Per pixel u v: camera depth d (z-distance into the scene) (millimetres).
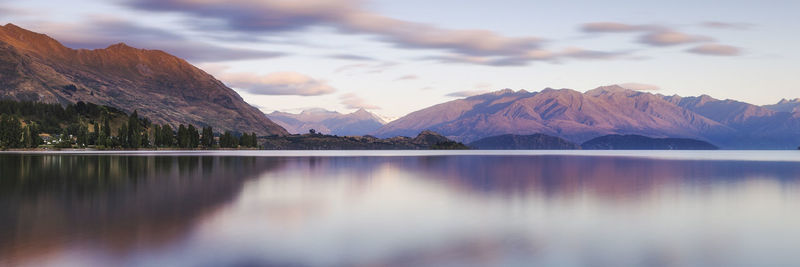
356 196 53281
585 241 30016
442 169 110375
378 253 26641
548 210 42750
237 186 62938
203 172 89125
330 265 24156
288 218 37656
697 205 46688
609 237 31234
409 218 38188
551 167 121812
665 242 29906
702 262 25406
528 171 102562
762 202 49500
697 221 37438
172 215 38312
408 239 30266
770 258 26297
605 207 44812
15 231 31328
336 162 151750
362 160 175250
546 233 32312
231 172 90312
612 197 52844
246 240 29500
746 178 83500
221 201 47531
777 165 142125
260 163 134500
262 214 39469
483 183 70688
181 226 33688
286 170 101000
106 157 165625
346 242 29281
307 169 106812
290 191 57750
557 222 36562
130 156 179250
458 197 52812
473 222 36531
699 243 29703
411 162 155500
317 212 41000
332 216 38969
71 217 36812
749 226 35469
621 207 44875
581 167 121938
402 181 74250
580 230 33500
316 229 33250
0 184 62562
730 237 31484
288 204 45844
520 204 46781
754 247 28797
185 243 28375
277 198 50531
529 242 29625
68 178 72250
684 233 32688
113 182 66562
